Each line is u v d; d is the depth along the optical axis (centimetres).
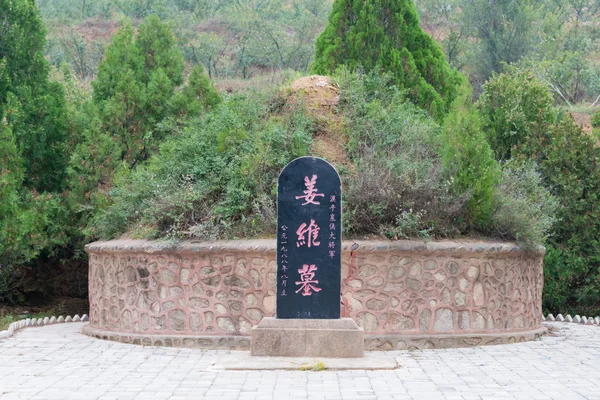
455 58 3619
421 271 927
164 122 1279
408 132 1084
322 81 1197
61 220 1370
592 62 3441
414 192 973
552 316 1325
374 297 916
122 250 996
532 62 3128
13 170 1270
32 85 1413
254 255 921
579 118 2795
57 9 4866
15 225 1219
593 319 1266
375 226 958
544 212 1157
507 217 998
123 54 1567
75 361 824
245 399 614
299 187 850
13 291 1426
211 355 870
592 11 4353
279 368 766
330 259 843
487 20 3528
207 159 1055
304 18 4000
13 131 1331
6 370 765
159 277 966
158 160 1146
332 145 1097
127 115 1477
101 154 1373
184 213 996
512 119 1486
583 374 736
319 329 827
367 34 1345
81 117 1457
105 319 1045
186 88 1520
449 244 934
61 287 1505
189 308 945
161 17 4372
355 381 698
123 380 705
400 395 629
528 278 1032
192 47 3806
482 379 707
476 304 952
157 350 910
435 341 918
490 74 3403
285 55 3800
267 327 832
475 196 980
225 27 4378
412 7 1377
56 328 1167
